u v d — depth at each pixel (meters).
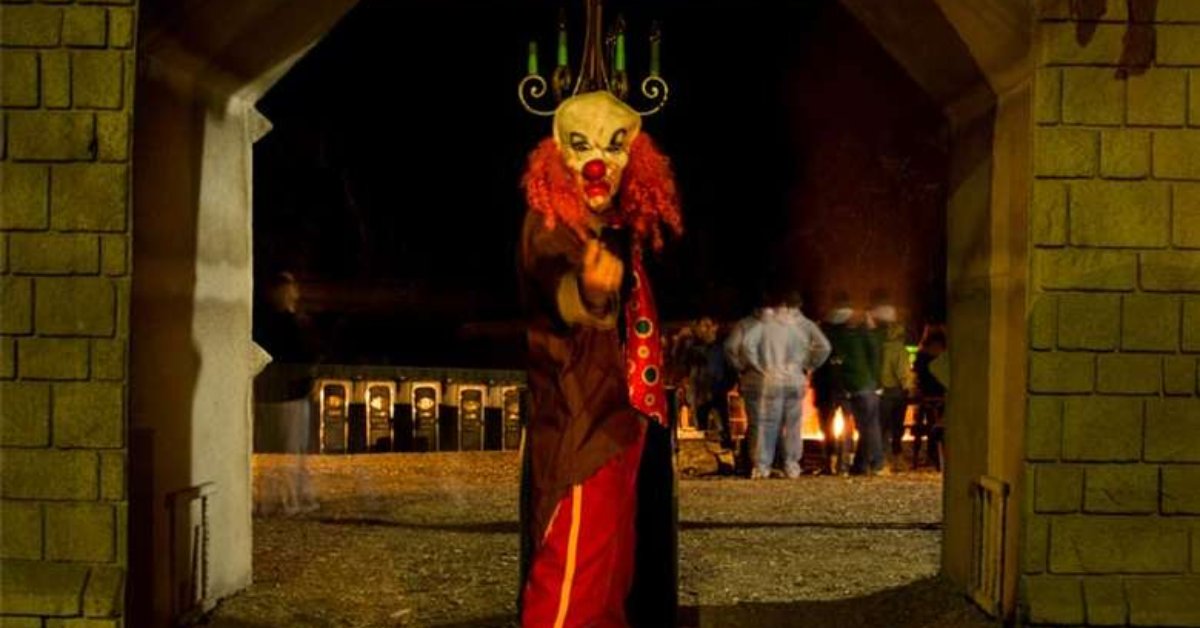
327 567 7.91
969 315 6.52
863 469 12.66
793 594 7.34
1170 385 5.24
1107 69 5.21
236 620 6.41
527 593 4.84
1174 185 5.23
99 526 5.07
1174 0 5.20
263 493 10.24
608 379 4.82
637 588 5.22
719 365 14.52
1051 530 5.26
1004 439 5.89
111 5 5.02
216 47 5.95
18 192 5.05
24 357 5.07
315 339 10.39
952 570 6.92
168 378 5.85
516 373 15.50
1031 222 5.24
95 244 5.05
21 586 5.03
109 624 5.03
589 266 4.73
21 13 5.02
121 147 5.04
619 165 4.83
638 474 5.16
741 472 12.79
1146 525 5.25
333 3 6.31
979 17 5.47
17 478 5.07
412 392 14.65
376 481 12.04
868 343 12.49
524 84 5.22
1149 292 5.24
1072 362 5.25
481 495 11.19
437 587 7.46
